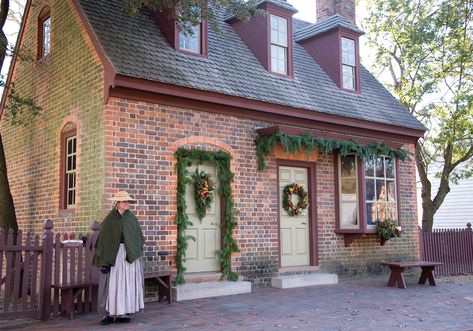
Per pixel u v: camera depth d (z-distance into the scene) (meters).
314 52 14.21
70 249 7.77
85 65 9.66
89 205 9.12
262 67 12.00
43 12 11.86
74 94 9.97
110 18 9.92
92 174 9.11
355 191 12.20
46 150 10.91
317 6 16.09
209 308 8.24
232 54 11.67
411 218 13.86
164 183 9.43
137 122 9.18
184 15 9.61
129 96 9.09
